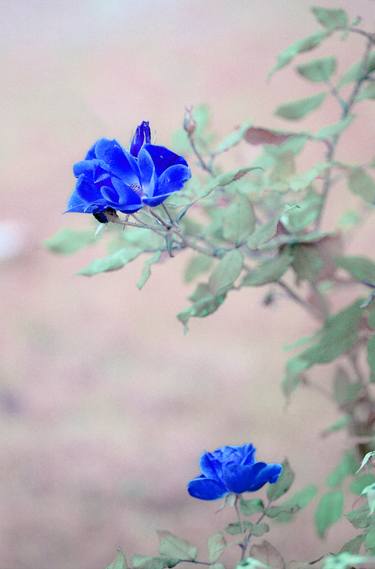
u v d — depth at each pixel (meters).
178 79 2.85
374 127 2.38
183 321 1.23
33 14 3.54
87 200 1.11
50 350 2.10
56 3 3.60
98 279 2.32
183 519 1.64
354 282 1.31
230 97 2.67
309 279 1.25
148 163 1.10
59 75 3.06
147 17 3.34
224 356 1.99
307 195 1.30
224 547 1.15
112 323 2.16
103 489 1.70
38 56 3.22
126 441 1.79
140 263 2.35
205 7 3.28
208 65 2.88
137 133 1.13
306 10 3.02
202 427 1.79
